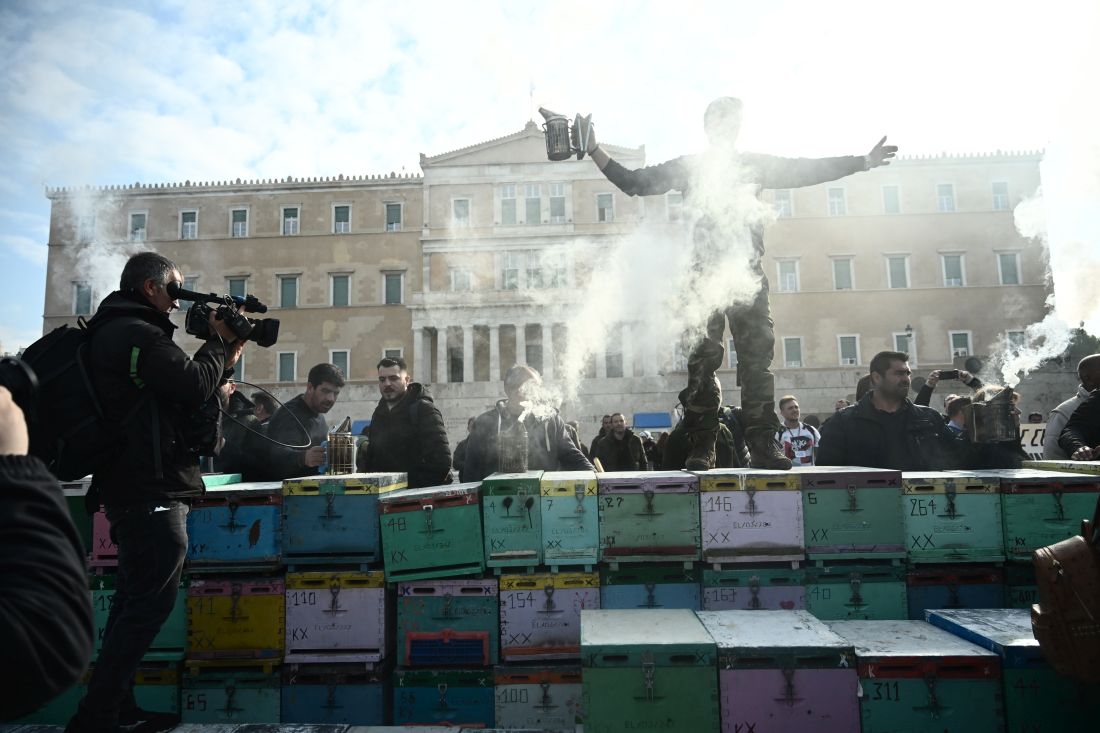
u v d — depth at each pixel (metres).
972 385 5.78
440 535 3.38
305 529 3.40
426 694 3.26
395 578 3.33
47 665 1.07
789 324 39.00
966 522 3.41
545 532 3.39
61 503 1.21
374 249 41.81
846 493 3.40
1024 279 38.84
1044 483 3.39
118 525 2.58
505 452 4.21
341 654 3.31
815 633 2.79
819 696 2.59
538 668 3.22
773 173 3.99
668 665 2.63
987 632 2.85
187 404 2.64
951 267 39.25
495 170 42.09
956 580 3.39
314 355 40.75
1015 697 2.64
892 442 4.95
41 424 2.43
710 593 3.38
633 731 2.61
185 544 2.70
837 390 34.28
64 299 41.00
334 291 41.66
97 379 2.50
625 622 2.98
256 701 3.30
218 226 42.09
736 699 2.60
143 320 2.66
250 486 3.66
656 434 20.83
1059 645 2.36
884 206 39.69
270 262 41.72
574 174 41.47
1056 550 2.41
